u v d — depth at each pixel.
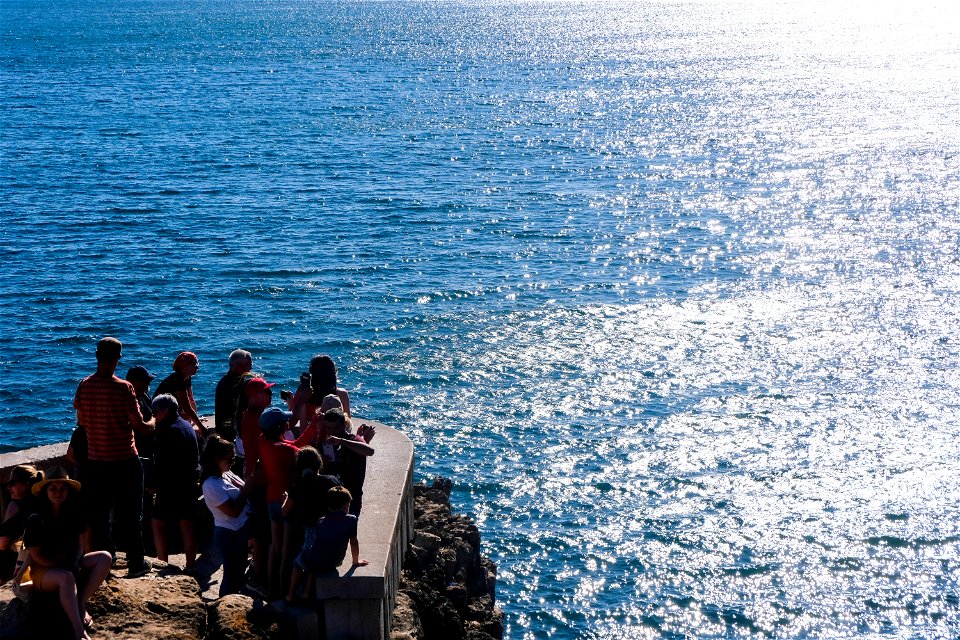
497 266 58.88
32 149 94.81
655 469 34.66
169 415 12.55
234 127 113.88
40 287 52.50
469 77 175.50
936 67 181.38
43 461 13.45
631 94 153.38
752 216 73.19
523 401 40.06
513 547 30.06
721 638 26.23
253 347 45.16
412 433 37.28
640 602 27.52
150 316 48.72
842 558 29.45
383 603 10.88
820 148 103.38
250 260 58.50
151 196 75.31
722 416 38.75
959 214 71.94
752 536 30.53
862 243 64.62
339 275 56.12
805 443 36.44
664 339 47.00
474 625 14.05
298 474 10.87
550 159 98.56
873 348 45.59
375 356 44.50
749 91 155.00
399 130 114.88
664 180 87.75
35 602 10.12
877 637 26.14
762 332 47.88
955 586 28.09
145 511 13.76
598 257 61.44
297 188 80.19
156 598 10.85
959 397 40.09
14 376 41.34
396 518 12.06
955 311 50.56
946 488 33.19
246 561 12.73
